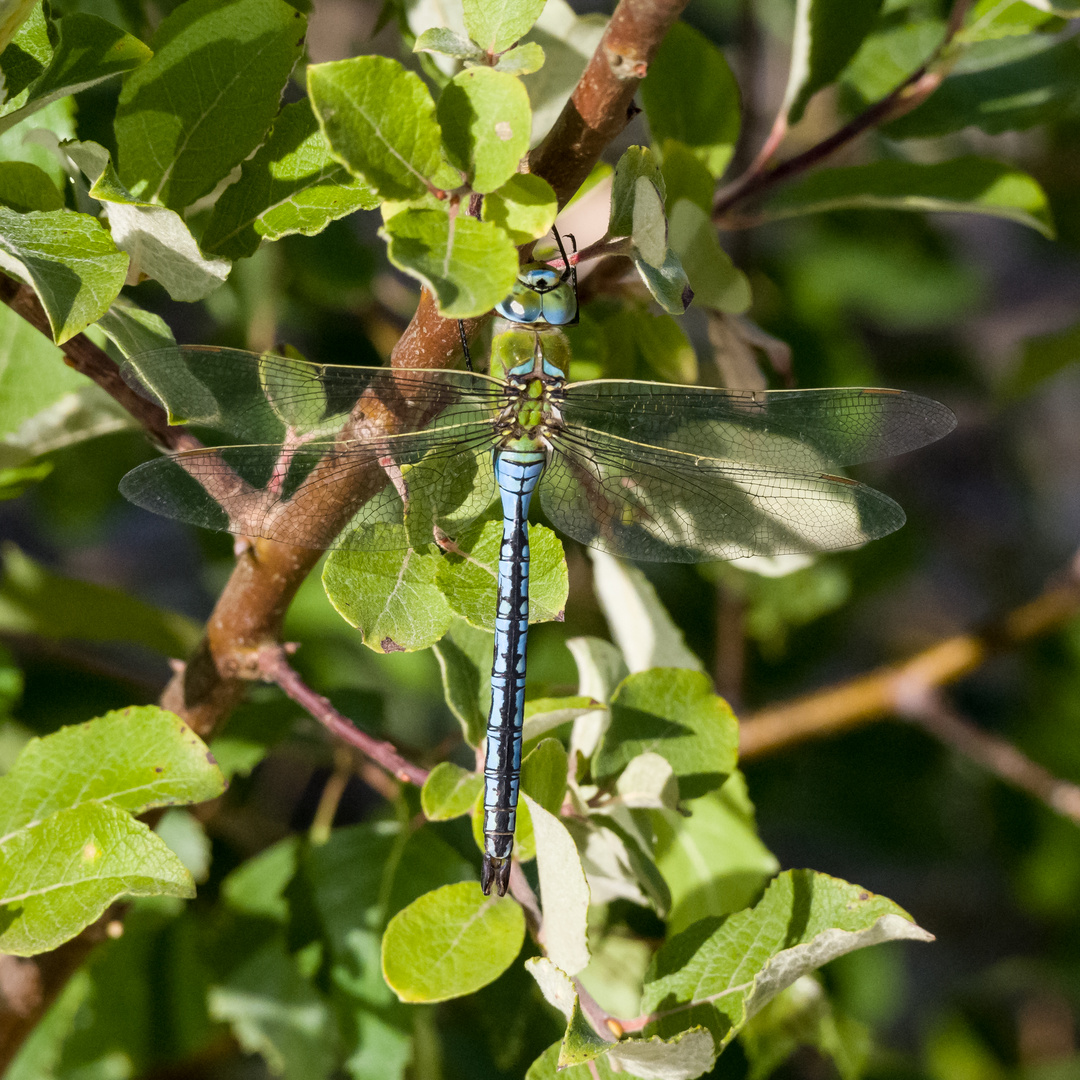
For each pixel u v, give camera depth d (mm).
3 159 1272
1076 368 2250
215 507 1264
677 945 1256
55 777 1257
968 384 1670
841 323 1475
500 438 1268
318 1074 1314
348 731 1268
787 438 1288
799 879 1256
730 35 1666
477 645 1271
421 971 1251
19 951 1243
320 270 1351
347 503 1262
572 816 1264
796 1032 1310
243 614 1271
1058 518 2176
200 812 1332
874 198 1311
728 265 1283
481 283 1226
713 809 1293
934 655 1376
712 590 1391
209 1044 1337
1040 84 1318
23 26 1252
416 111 1233
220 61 1256
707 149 1308
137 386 1262
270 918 1321
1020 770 1366
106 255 1242
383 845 1306
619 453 1285
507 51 1241
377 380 1264
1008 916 1967
